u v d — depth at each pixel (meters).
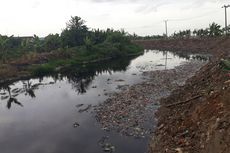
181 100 24.45
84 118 26.31
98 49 85.12
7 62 62.69
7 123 26.89
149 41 146.00
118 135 21.02
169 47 119.38
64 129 23.75
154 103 28.22
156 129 20.72
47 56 71.75
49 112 29.80
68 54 76.19
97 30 99.56
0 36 71.06
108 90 38.38
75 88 42.44
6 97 39.41
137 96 31.75
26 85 47.72
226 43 74.56
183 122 17.73
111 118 24.97
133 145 18.92
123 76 50.03
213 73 24.81
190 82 30.75
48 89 43.25
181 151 14.42
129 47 100.81
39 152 19.38
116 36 100.12
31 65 63.75
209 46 90.44
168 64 63.03
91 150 18.91
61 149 19.55
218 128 12.89
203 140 13.76
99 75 53.78
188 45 108.31
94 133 22.00
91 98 34.47
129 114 25.36
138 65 65.06
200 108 17.17
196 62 60.06
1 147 20.73
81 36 92.69
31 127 25.14
